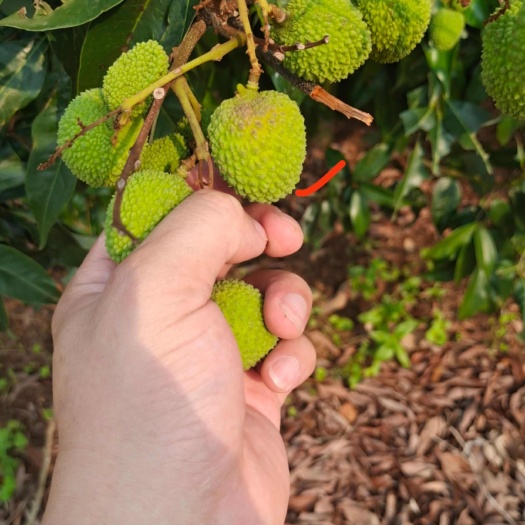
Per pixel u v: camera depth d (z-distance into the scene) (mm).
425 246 627
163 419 194
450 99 353
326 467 503
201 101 324
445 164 426
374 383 549
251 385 276
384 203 469
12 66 277
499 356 561
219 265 204
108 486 193
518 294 428
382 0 220
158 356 191
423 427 523
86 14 226
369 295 601
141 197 194
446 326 578
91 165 212
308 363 267
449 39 281
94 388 196
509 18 209
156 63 202
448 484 491
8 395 518
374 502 486
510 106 217
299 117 193
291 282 262
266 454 241
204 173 266
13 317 552
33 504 473
